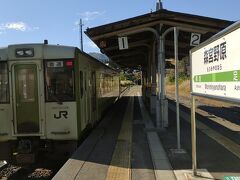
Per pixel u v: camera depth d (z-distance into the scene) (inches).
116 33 617.6
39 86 462.6
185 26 613.0
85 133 573.9
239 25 215.6
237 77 223.3
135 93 2333.9
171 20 607.2
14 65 463.2
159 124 623.8
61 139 462.9
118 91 1514.5
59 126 462.9
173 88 2546.8
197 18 598.5
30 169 463.8
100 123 723.4
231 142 497.4
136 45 880.3
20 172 453.1
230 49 235.1
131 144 491.5
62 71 463.8
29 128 464.8
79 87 473.7
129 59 1279.5
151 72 921.5
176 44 433.1
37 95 462.9
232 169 354.9
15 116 464.8
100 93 757.9
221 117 818.8
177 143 454.9
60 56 462.0
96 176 340.2
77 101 463.8
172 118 804.0
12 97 463.5
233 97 230.7
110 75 1048.8
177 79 434.9
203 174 336.2
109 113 946.1
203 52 297.1
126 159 405.4
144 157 414.6
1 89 465.7
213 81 271.0
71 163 389.7
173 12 599.5
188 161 390.6
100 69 762.2
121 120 778.2
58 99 462.6
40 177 428.8
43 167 470.6
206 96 287.4
